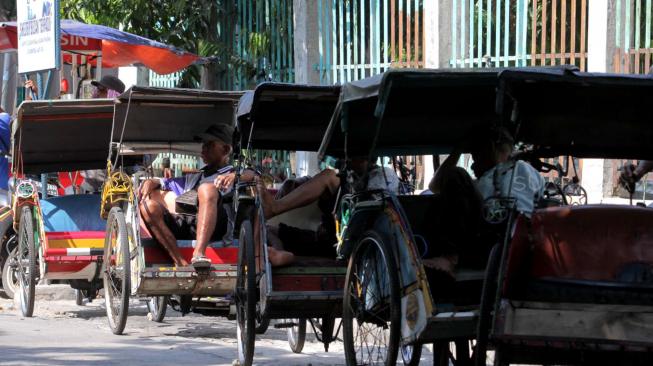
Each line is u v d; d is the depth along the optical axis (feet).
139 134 38.88
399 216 23.93
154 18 57.67
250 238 28.66
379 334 28.02
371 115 26.73
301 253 30.12
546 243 21.48
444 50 44.57
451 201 24.79
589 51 39.96
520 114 25.53
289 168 52.01
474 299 24.63
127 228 35.27
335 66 49.55
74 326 39.24
